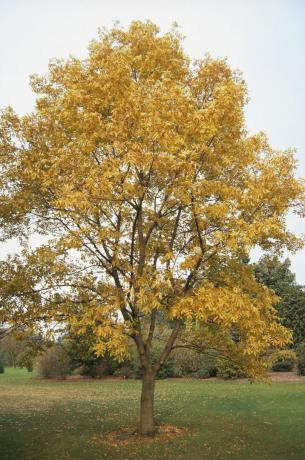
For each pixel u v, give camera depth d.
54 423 12.77
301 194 10.03
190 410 15.10
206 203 9.60
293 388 20.52
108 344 8.38
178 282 10.38
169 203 10.09
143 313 10.58
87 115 9.20
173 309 8.69
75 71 10.45
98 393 20.84
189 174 9.12
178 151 9.20
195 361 28.28
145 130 8.88
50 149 10.28
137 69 10.93
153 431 10.98
